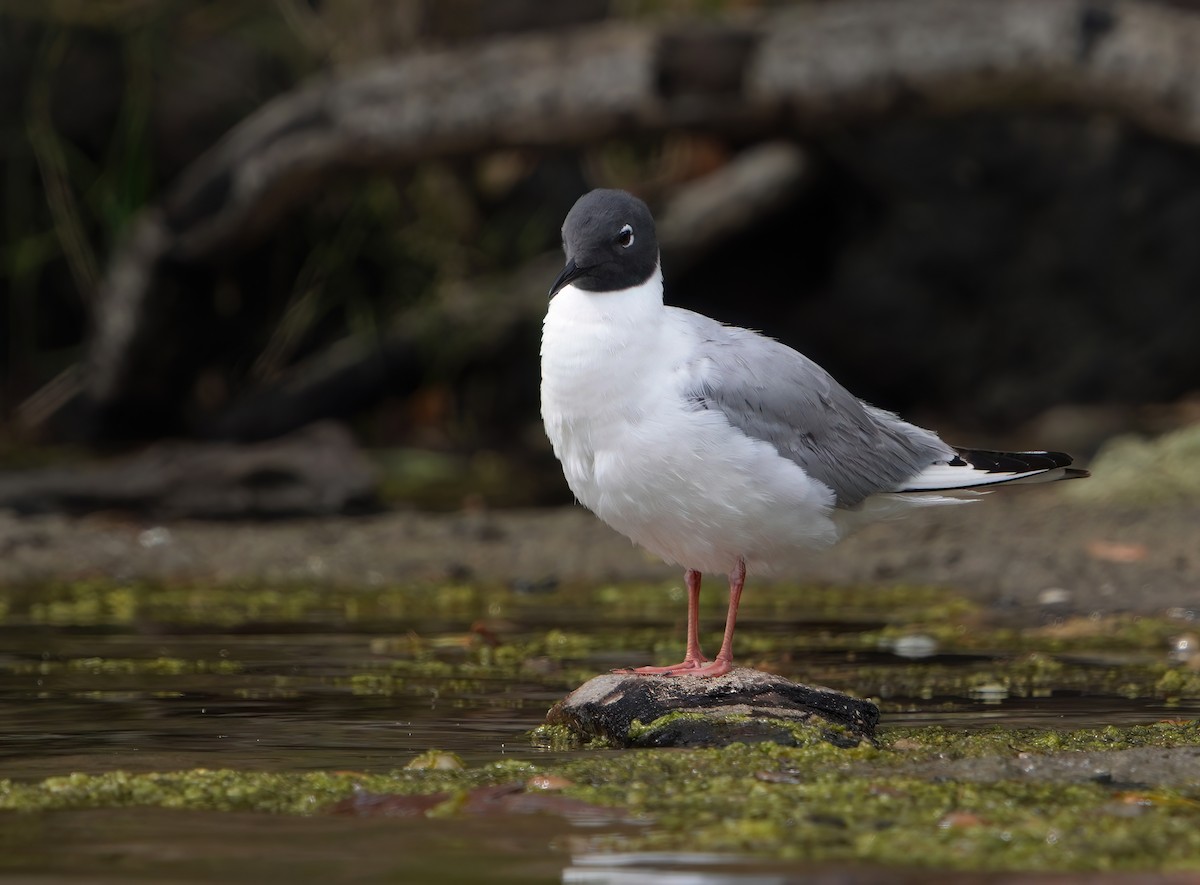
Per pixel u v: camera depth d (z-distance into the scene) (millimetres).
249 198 17703
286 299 20375
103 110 20094
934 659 8977
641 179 21062
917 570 12188
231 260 18641
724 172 20078
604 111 16281
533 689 7992
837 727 6727
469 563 12727
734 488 7102
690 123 16266
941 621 10305
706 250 19828
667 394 7082
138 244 18328
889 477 7648
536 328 19906
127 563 12633
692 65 16031
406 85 16938
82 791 5648
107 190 19562
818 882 4551
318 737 6754
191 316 18859
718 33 16031
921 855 4824
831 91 15688
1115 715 7336
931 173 19984
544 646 9375
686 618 10555
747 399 7172
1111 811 5355
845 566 12383
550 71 16422
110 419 19297
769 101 15969
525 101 16500
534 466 18141
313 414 19391
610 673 7332
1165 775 5938
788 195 19656
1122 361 19891
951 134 19844
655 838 5016
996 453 7910
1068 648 9312
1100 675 8445
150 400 19328
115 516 14570
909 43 15375
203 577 12250
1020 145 19828
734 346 7355
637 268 7227
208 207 17906
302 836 5059
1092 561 11961
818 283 20906
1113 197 19797
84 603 11055
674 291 20609
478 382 20219
